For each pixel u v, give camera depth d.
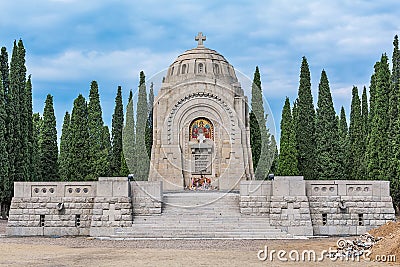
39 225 37.38
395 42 55.72
